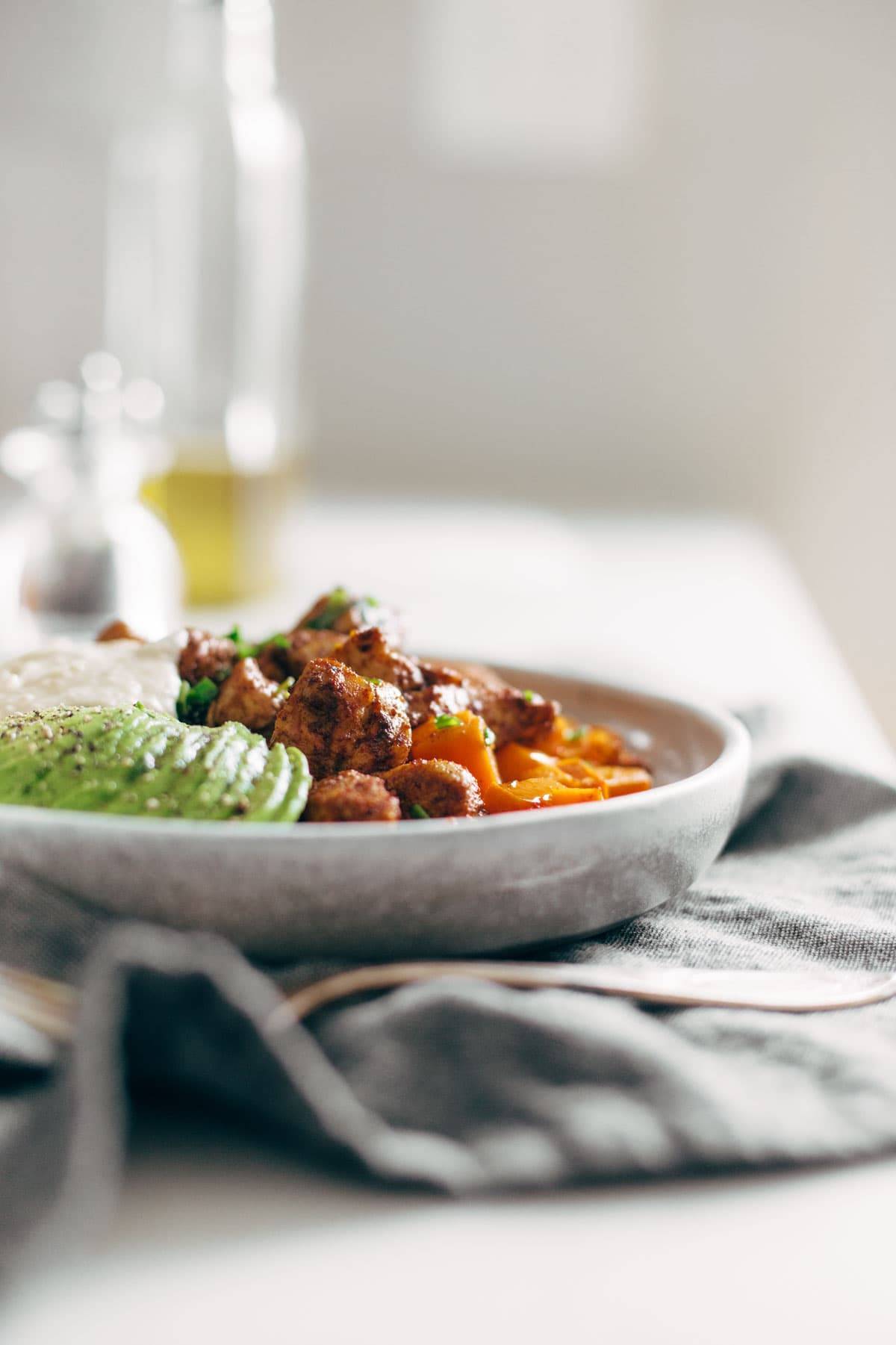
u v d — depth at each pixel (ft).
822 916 1.97
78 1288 1.45
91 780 1.84
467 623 3.76
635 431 7.44
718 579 4.70
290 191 3.84
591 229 7.27
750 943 1.93
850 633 7.52
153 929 1.72
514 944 1.82
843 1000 1.78
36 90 7.09
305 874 1.71
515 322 7.36
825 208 7.16
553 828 1.77
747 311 7.29
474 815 1.95
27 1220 1.42
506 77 7.10
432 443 7.48
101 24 6.98
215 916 1.73
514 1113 1.59
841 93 7.07
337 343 7.40
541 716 2.21
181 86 4.63
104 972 1.53
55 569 3.23
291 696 2.01
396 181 7.25
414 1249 1.49
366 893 1.73
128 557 3.27
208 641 2.17
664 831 1.84
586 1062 1.62
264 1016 1.53
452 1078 1.61
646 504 7.46
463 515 5.94
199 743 1.87
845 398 7.32
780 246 7.22
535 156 7.22
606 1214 1.53
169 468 3.77
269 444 3.89
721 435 7.41
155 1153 1.58
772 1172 1.57
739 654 3.50
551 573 4.54
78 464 3.26
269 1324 1.42
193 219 3.78
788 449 7.40
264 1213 1.52
